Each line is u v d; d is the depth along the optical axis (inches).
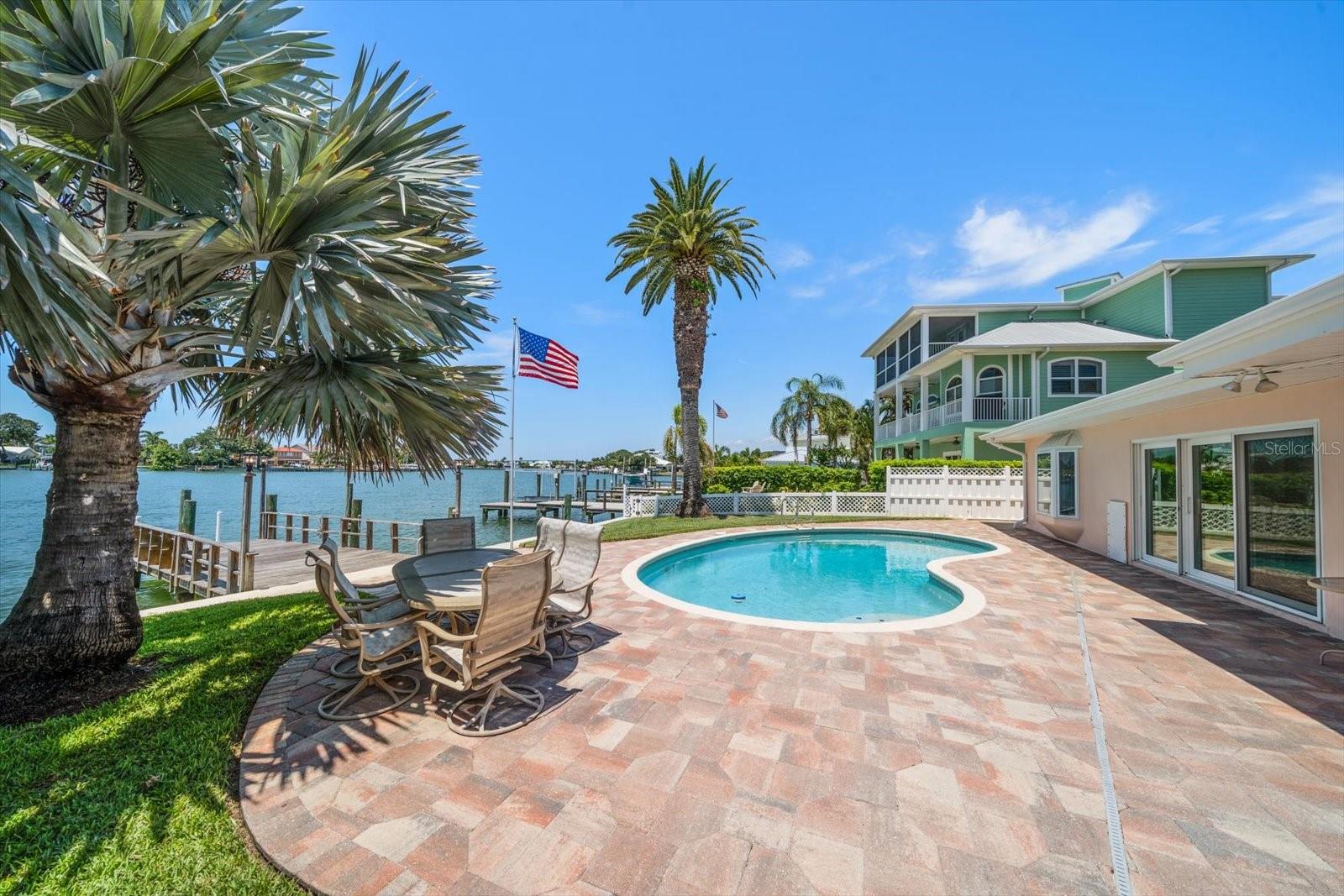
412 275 154.3
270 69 133.0
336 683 157.6
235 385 176.7
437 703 144.8
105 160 141.2
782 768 113.1
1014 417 732.7
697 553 457.1
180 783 107.0
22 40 106.6
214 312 193.5
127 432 161.8
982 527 559.2
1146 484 335.3
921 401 934.4
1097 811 99.4
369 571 362.9
